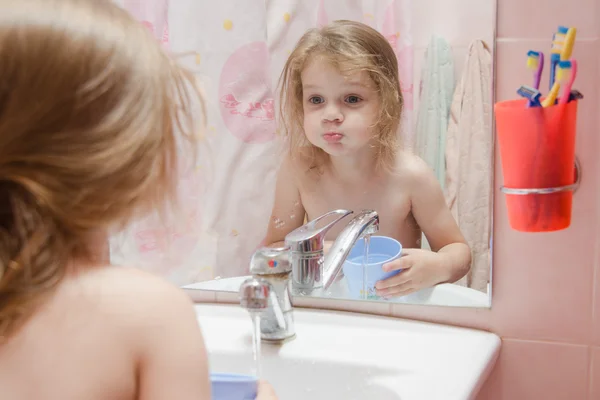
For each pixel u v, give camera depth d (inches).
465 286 34.2
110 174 20.7
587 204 31.7
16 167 20.0
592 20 30.3
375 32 33.9
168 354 21.4
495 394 34.7
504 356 34.3
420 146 33.9
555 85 29.5
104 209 21.0
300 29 35.6
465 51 32.3
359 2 34.0
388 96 34.2
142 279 22.1
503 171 31.3
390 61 33.9
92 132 20.3
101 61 20.4
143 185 21.7
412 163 34.3
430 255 34.7
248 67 37.1
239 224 38.7
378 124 34.6
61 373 20.2
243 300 29.8
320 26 35.1
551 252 32.6
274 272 33.7
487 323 34.4
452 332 34.5
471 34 32.1
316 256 36.8
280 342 34.5
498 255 33.5
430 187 34.1
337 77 35.0
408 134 34.1
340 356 32.9
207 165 38.5
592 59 30.5
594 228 31.8
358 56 34.4
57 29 20.0
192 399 21.6
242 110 37.6
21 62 19.6
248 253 38.8
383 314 36.7
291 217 37.6
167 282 22.8
